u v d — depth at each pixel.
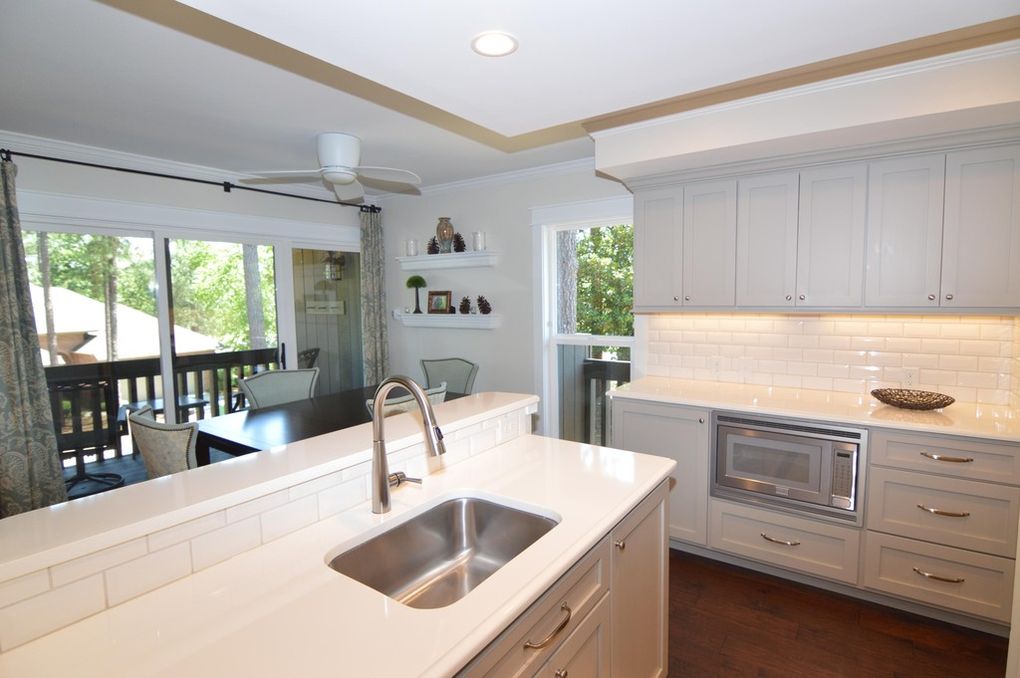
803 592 2.68
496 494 1.62
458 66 1.85
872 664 2.15
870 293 2.68
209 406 4.29
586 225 4.23
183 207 4.04
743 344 3.37
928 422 2.36
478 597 1.08
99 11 1.91
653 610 1.83
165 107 2.87
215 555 1.20
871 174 2.64
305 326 4.96
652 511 1.79
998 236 2.39
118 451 3.80
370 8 1.46
